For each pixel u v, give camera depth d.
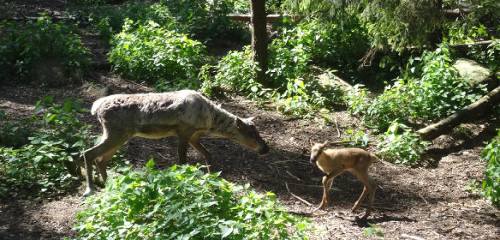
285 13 15.49
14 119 9.52
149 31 12.91
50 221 6.67
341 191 8.25
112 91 11.41
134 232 5.52
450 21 12.66
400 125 9.89
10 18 15.18
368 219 7.36
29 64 11.77
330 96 11.93
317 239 6.57
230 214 5.73
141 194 5.64
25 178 7.49
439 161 9.76
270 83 12.42
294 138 10.09
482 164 9.66
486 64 13.47
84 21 15.95
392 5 11.39
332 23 13.21
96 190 7.36
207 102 7.66
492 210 8.03
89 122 9.74
